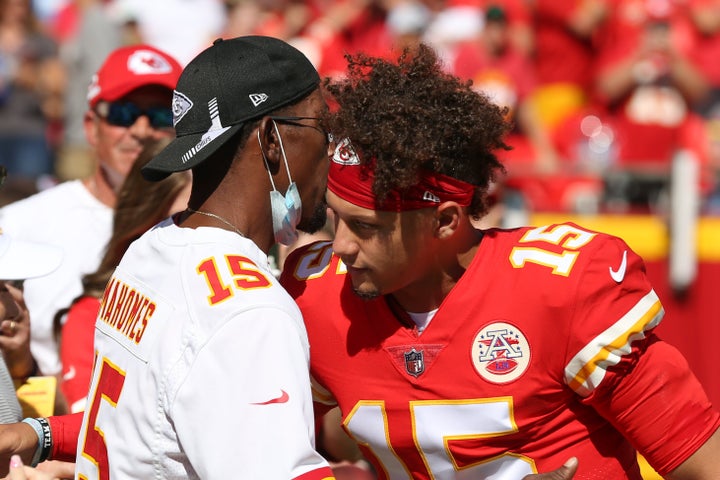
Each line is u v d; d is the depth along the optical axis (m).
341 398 8.88
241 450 7.25
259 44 8.15
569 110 26.56
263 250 8.35
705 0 28.03
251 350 7.42
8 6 28.22
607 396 8.37
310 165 8.32
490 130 8.30
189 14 31.12
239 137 8.01
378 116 7.97
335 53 28.70
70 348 11.51
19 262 9.91
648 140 23.62
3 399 9.63
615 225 18.81
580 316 8.18
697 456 8.33
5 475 9.25
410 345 8.52
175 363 7.54
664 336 18.41
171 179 11.28
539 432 8.53
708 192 19.64
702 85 25.19
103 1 30.50
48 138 26.33
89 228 14.49
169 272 7.93
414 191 8.09
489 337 8.36
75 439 9.48
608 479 8.70
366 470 12.35
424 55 8.30
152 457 7.61
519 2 27.16
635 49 25.36
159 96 14.59
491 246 8.54
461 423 8.50
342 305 8.75
